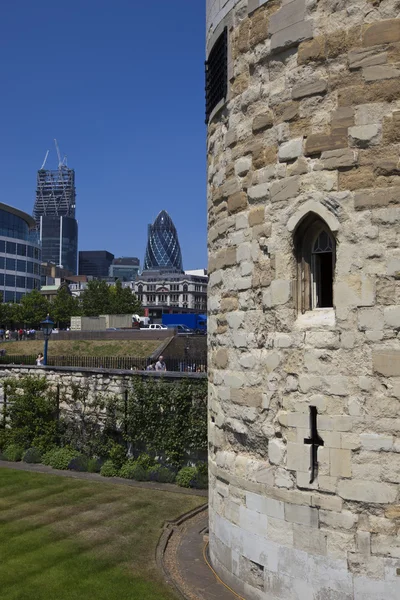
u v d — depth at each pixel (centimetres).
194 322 6594
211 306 1123
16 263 11600
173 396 1930
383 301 809
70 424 2295
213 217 1123
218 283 1077
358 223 829
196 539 1281
